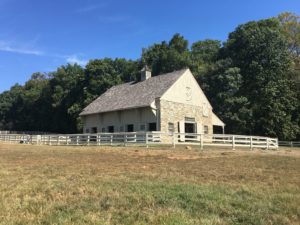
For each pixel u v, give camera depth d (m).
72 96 68.31
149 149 25.77
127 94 41.06
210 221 8.52
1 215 8.76
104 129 40.44
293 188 12.47
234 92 53.91
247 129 51.25
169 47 71.75
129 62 70.38
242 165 17.75
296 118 55.47
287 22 67.38
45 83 87.56
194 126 38.84
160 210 9.30
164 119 35.12
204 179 13.71
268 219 8.95
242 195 11.20
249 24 61.84
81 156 21.16
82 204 9.70
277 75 55.06
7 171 14.98
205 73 57.62
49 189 11.37
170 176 14.05
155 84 39.06
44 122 81.38
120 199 10.21
